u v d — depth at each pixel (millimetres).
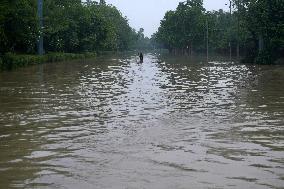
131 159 8688
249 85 24531
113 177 7527
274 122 12727
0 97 19141
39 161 8617
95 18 80250
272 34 49875
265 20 50219
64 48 74688
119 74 34469
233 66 47031
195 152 9234
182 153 9148
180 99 18453
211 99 18391
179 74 34469
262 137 10703
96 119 13430
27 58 45562
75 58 69250
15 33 44594
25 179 7469
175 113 14555
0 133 11367
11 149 9625
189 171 7863
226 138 10602
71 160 8664
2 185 7152
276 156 8906
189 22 100875
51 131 11602
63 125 12453
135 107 16031
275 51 53156
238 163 8383
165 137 10727
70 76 31922
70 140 10477
